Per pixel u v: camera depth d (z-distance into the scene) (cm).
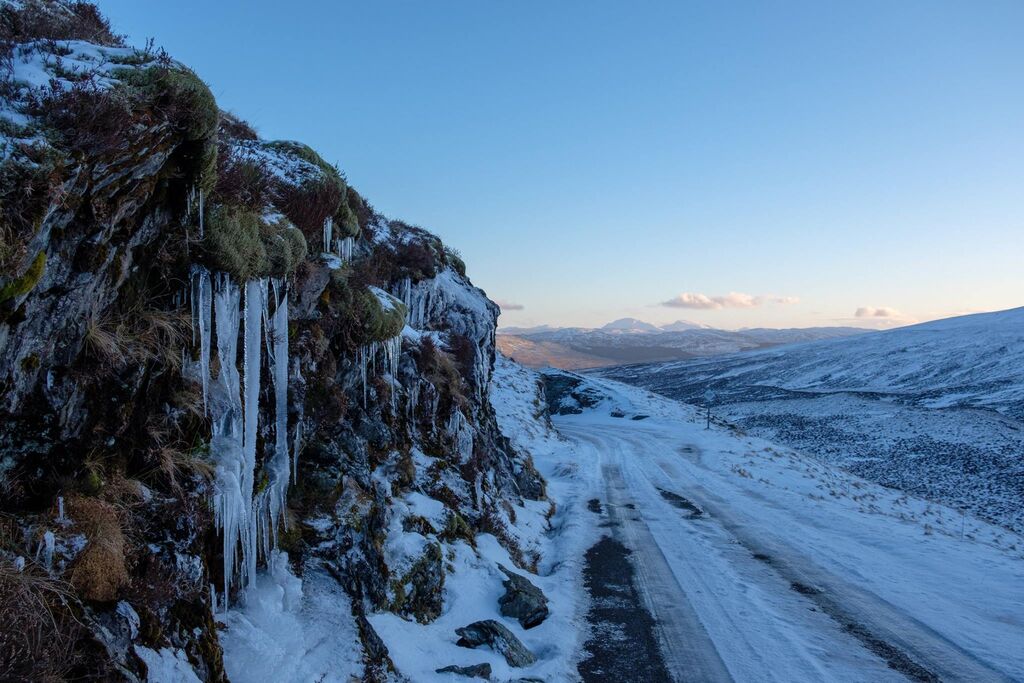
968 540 2094
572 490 2577
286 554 743
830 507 2389
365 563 818
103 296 524
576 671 896
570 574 1376
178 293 634
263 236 758
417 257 1911
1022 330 15325
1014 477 4878
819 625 1123
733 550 1659
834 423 7775
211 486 607
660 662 943
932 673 934
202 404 637
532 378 5350
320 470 894
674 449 4353
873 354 16488
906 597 1301
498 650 869
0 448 442
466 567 1081
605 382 8944
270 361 776
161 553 534
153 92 554
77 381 498
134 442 561
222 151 795
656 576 1394
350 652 674
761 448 4659
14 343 437
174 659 488
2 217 399
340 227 1232
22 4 634
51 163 430
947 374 13212
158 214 594
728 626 1099
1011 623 1165
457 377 1639
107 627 441
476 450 1650
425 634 834
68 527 452
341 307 1030
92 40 702
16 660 366
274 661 596
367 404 1123
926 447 6109
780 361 18475
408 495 1096
